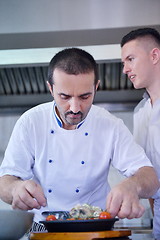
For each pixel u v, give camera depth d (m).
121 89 2.61
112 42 2.25
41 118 1.47
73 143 1.45
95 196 1.49
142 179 1.21
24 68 2.46
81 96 1.17
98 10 2.25
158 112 1.80
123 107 2.67
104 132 1.47
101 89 2.62
